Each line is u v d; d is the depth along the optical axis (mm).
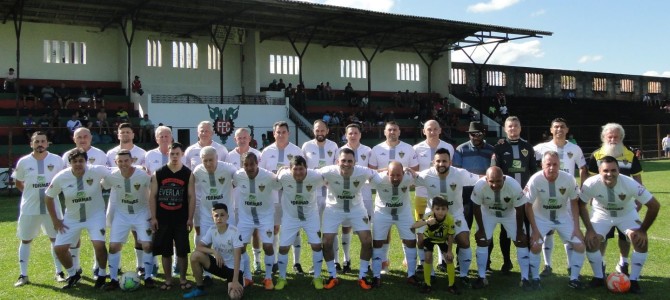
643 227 6059
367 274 6852
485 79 38562
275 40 30578
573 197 6383
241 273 6188
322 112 28484
